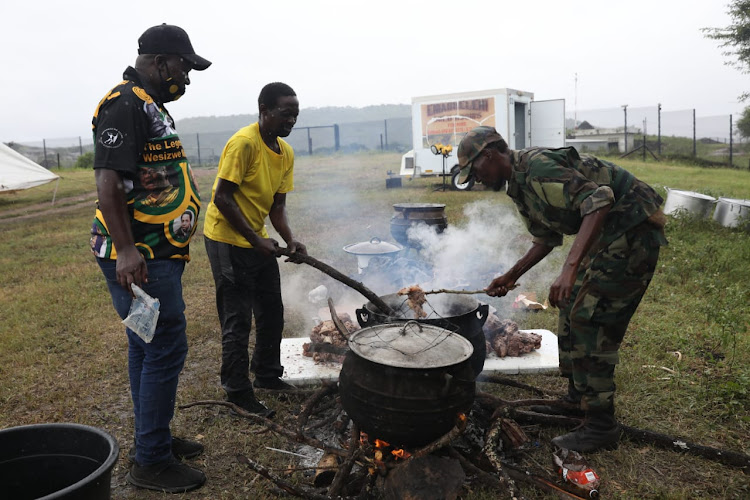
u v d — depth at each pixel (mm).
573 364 2973
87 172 27672
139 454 2719
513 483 2414
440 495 2352
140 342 2645
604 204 2459
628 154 30859
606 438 2955
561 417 3225
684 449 2951
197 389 3832
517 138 17031
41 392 3895
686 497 2598
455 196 13797
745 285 5742
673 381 3670
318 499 2488
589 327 2877
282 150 3504
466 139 2748
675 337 4398
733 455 2846
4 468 2199
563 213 2639
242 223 3146
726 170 24047
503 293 3061
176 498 2648
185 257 2648
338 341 4047
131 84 2426
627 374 3812
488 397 3127
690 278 6215
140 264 2359
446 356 2504
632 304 2846
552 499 2537
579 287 3098
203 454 3041
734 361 3975
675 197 9930
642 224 2766
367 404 2416
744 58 20609
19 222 13531
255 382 3787
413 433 2373
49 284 6977
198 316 5457
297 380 3779
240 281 3355
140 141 2395
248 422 3357
